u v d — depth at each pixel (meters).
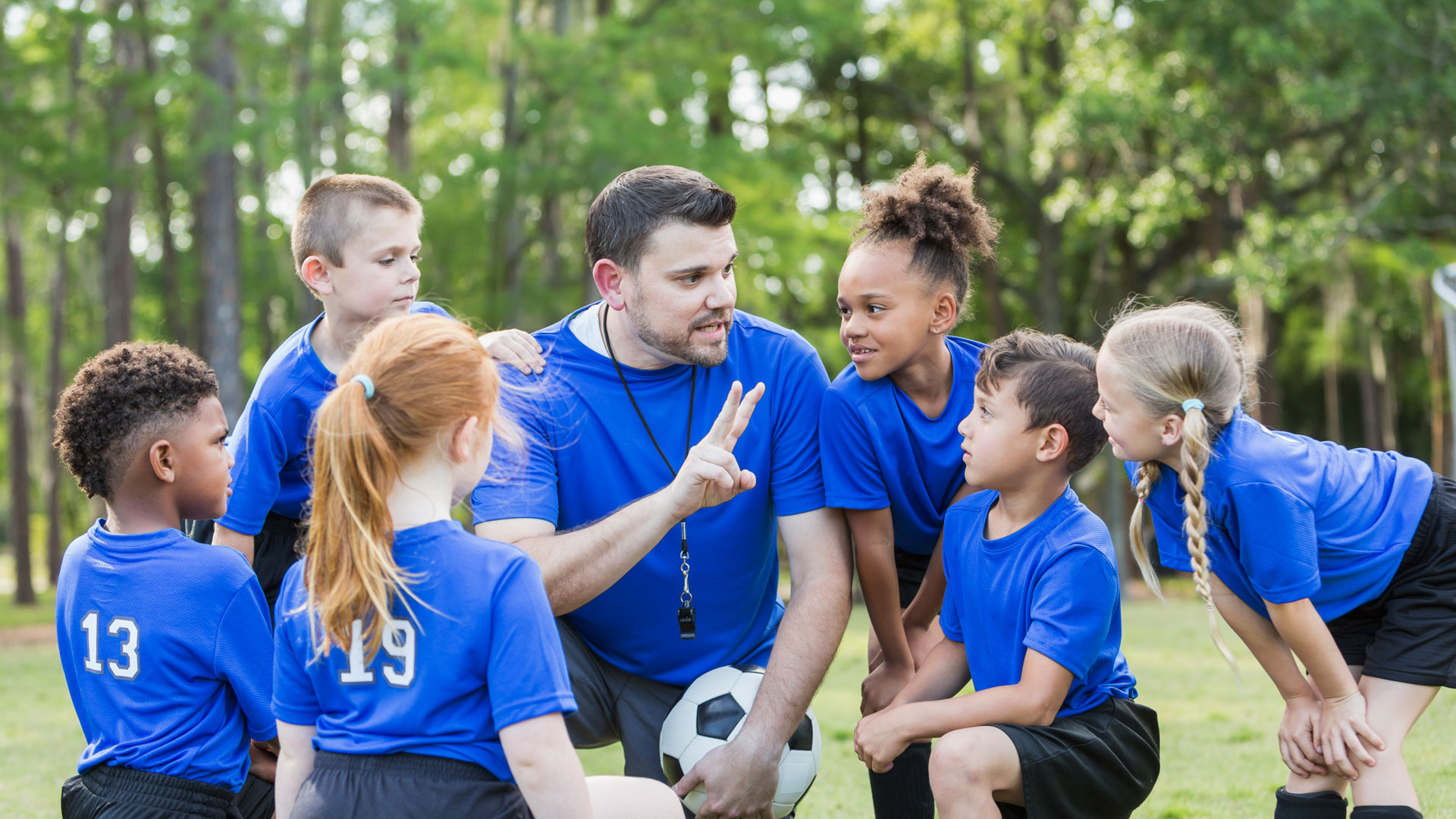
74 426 2.54
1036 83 20.55
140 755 2.48
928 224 3.01
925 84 22.39
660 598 3.08
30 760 5.51
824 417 3.13
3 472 30.94
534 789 2.02
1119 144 17.88
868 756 2.70
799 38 16.05
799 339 3.20
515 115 15.66
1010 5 20.58
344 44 15.17
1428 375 26.84
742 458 3.07
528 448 2.96
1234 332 2.72
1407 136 17.27
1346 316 23.42
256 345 22.70
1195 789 4.34
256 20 14.60
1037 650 2.66
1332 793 2.83
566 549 2.70
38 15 16.08
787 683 2.87
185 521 3.39
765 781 2.78
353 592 2.03
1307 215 18.61
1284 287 17.31
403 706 2.05
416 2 14.42
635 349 3.03
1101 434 2.77
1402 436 28.80
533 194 15.43
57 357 22.00
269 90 17.50
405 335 2.13
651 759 3.15
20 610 18.59
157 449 2.55
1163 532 2.92
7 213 16.78
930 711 2.67
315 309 17.44
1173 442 2.64
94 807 2.49
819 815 4.12
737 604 3.15
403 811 2.00
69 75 16.83
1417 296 22.12
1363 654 2.98
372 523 2.03
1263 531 2.64
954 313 3.11
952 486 3.23
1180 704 6.41
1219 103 16.91
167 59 15.41
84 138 16.64
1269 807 4.06
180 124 16.95
